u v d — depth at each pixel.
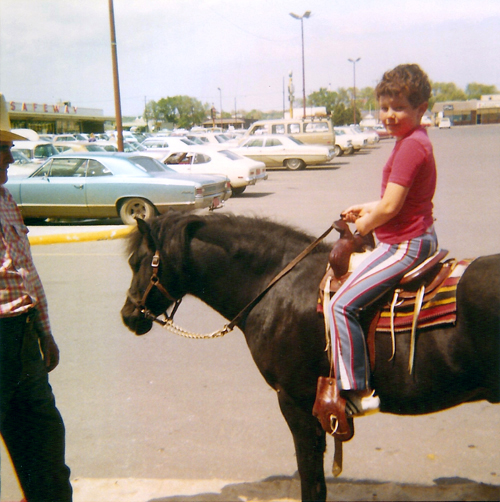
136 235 2.98
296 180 21.62
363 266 2.48
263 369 2.79
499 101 104.88
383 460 3.50
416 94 2.34
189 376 4.78
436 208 13.19
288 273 2.75
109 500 3.20
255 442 3.75
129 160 12.71
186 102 104.69
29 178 12.70
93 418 4.13
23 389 2.69
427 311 2.36
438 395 2.42
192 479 3.38
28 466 2.84
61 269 8.67
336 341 2.45
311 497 2.73
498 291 2.23
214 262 2.87
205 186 12.53
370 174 23.11
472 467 3.38
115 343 5.58
